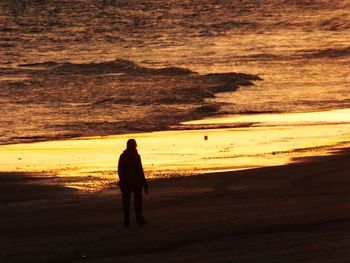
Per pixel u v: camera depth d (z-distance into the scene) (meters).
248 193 47.03
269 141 79.44
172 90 139.38
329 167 57.44
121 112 113.75
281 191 47.28
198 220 38.16
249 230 34.94
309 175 53.69
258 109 116.19
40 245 33.91
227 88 145.25
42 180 57.47
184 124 99.75
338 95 137.12
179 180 54.03
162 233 35.34
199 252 30.98
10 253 32.38
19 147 80.19
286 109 116.44
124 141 84.38
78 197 49.91
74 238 35.28
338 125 94.12
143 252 31.73
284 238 32.72
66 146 80.56
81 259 30.92
